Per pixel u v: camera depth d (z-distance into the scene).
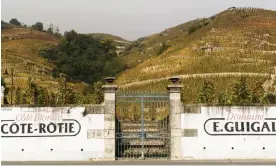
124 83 76.75
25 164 18.45
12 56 123.44
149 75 78.69
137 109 23.20
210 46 88.94
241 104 20.02
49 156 19.56
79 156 19.55
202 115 19.83
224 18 120.50
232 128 19.88
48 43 172.88
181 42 114.25
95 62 131.75
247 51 82.50
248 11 123.38
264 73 64.12
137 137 19.86
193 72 71.31
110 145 19.55
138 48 166.88
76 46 141.88
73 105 19.77
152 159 19.59
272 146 19.88
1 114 19.64
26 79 84.69
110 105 19.72
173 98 19.81
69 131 19.66
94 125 19.67
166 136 19.88
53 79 105.31
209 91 35.12
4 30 193.12
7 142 19.55
